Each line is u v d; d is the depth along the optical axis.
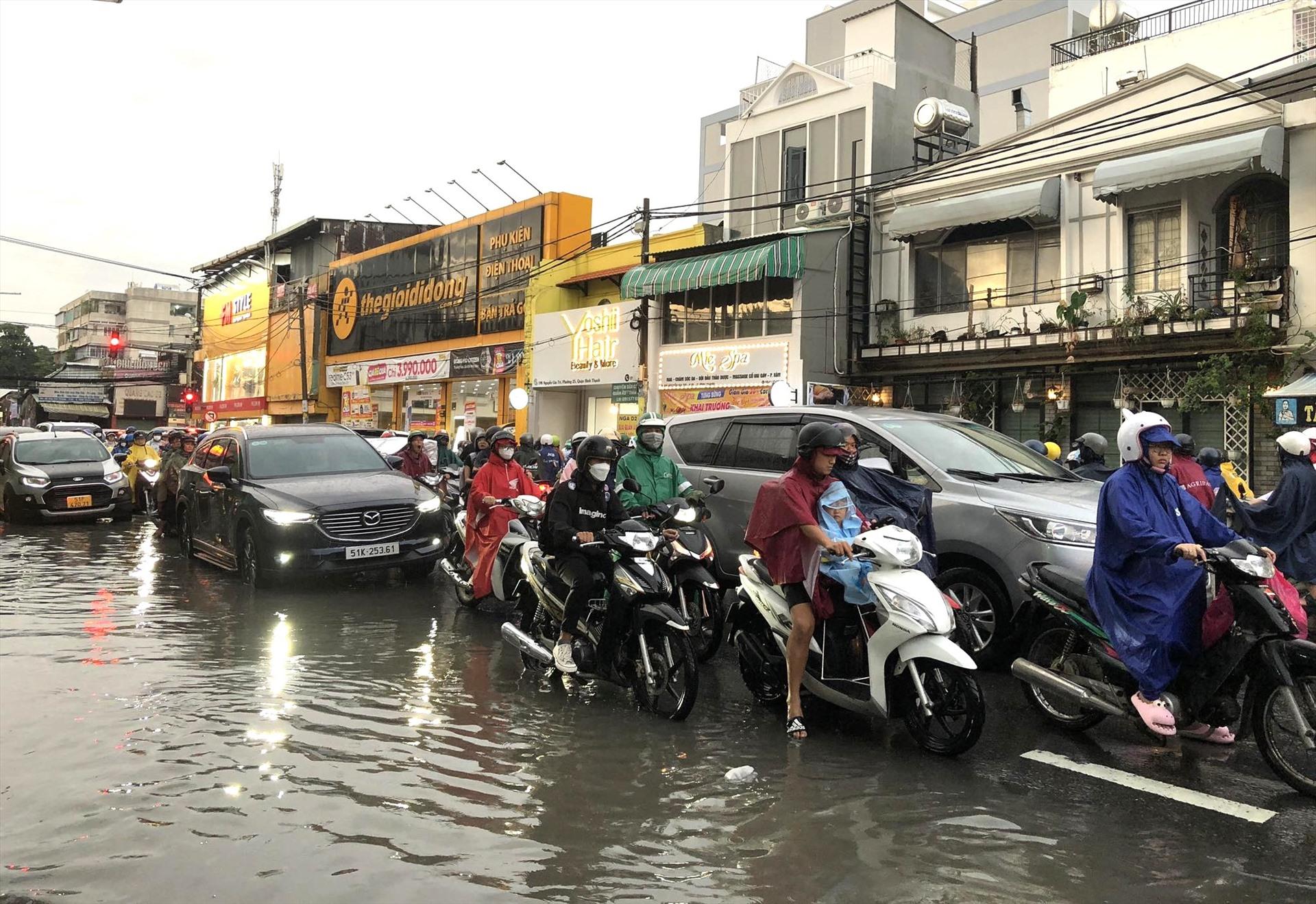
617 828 3.91
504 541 7.46
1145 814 4.14
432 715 5.52
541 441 14.53
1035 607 5.70
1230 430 15.54
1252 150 14.72
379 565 9.65
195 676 6.24
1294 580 7.47
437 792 4.29
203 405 52.84
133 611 8.49
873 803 4.23
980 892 3.39
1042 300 18.36
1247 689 4.65
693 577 6.86
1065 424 17.86
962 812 4.14
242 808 4.05
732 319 22.31
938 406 19.84
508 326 30.67
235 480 10.46
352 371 39.03
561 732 5.25
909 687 5.05
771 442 8.32
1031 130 18.30
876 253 21.16
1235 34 22.16
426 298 34.66
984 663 6.83
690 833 3.88
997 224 19.09
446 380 33.66
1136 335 16.11
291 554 9.35
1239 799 4.34
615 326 25.42
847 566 5.02
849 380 20.97
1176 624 4.59
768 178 24.45
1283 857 3.70
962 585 6.82
